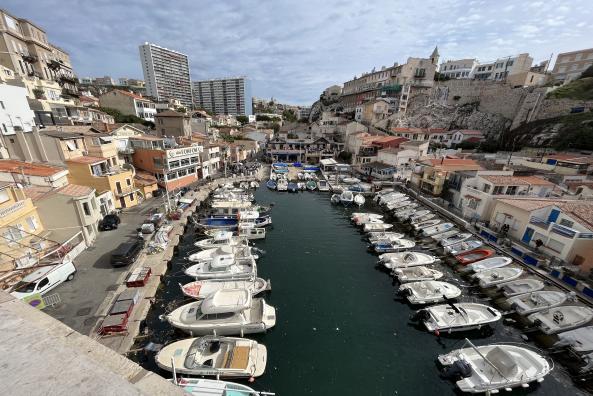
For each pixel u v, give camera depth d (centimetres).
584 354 1905
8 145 3922
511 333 2270
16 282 2298
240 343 1962
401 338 2220
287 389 1803
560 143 6938
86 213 3142
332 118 11275
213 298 2169
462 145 9169
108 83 18938
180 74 19812
